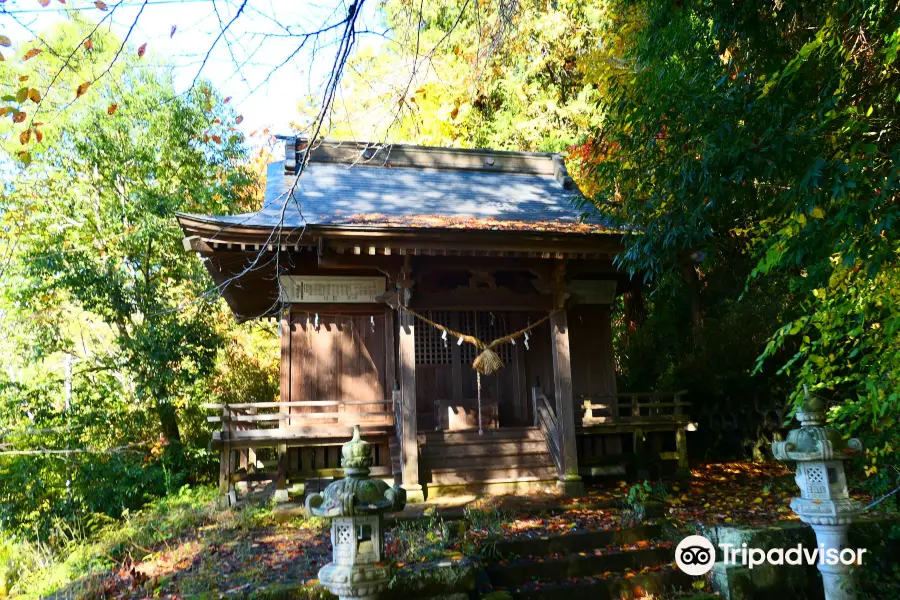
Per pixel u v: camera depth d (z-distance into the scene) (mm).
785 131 5309
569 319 11273
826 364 5754
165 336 13773
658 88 6406
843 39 5738
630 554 6508
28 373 14711
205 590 5363
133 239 13930
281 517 7773
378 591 4434
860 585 5887
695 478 10242
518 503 8164
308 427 9172
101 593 5598
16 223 12734
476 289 9500
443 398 10398
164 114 14273
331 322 10375
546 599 5836
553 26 15078
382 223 8695
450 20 14758
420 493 8406
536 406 10070
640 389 14586
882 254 4383
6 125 12578
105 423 13227
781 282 11984
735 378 12062
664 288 10781
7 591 8195
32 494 11234
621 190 8125
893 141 5496
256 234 8461
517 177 13172
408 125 16156
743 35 6793
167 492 12102
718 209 6281
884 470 7109
